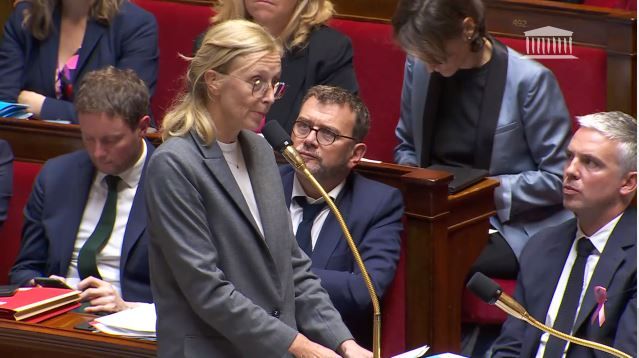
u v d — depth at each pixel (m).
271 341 7.48
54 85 13.69
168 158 7.42
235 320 7.41
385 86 14.47
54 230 10.90
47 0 13.69
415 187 10.30
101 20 13.71
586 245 9.41
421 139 12.36
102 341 8.82
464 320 11.53
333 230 10.43
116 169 10.66
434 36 11.05
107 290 9.88
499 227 11.77
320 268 10.32
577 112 13.31
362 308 10.20
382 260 10.27
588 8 13.19
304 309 8.27
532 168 12.02
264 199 7.87
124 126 10.38
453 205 10.69
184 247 7.37
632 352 8.78
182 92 8.12
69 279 10.83
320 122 10.33
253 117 7.59
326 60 12.38
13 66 13.71
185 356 7.56
